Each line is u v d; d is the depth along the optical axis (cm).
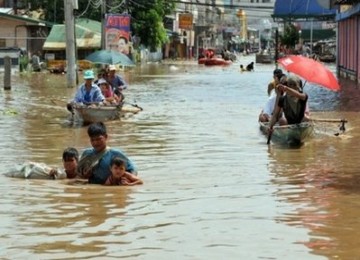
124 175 1939
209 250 1305
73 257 1267
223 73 9731
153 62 14525
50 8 11369
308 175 2094
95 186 1906
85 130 3234
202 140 2872
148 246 1333
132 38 12175
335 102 4828
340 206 1666
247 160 2375
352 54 7525
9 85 5788
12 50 9088
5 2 12212
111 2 11656
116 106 3588
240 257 1263
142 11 12800
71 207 1653
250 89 6259
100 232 1432
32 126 3375
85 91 3575
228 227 1467
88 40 9862
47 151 2589
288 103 2792
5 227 1473
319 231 1438
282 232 1430
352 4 6706
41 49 10512
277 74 3102
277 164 2295
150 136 3009
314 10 9600
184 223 1502
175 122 3556
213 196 1775
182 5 18862
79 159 2031
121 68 10075
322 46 16688
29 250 1310
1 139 2912
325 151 2580
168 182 1969
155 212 1600
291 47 17700
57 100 4881
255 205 1677
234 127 3325
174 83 7169
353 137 2958
